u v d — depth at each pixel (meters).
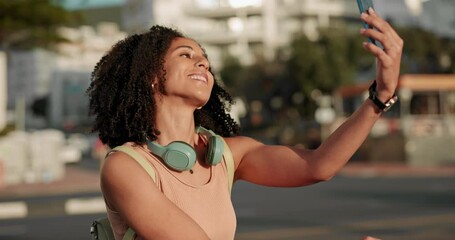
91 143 52.31
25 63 110.44
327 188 21.03
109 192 2.06
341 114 40.16
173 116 2.24
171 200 2.10
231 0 81.50
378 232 11.22
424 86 34.44
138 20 91.25
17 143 25.81
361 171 29.34
